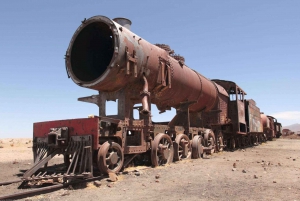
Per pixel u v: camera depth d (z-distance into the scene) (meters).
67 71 8.16
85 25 7.97
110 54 9.21
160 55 9.47
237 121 17.03
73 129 7.00
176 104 11.70
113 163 7.07
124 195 5.36
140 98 8.73
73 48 8.20
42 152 7.39
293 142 31.88
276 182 6.52
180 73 10.63
